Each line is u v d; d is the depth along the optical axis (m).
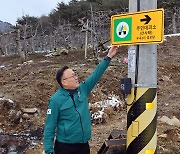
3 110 9.52
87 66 15.00
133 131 3.66
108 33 25.72
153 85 3.62
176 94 11.62
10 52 32.69
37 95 10.55
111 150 4.13
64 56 22.20
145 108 3.61
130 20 3.56
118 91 11.27
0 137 8.32
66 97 3.73
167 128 7.41
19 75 13.88
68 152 3.74
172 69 15.05
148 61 3.59
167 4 30.19
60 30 32.50
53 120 3.75
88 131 3.81
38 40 34.50
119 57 17.34
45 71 14.07
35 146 7.70
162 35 3.38
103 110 9.31
